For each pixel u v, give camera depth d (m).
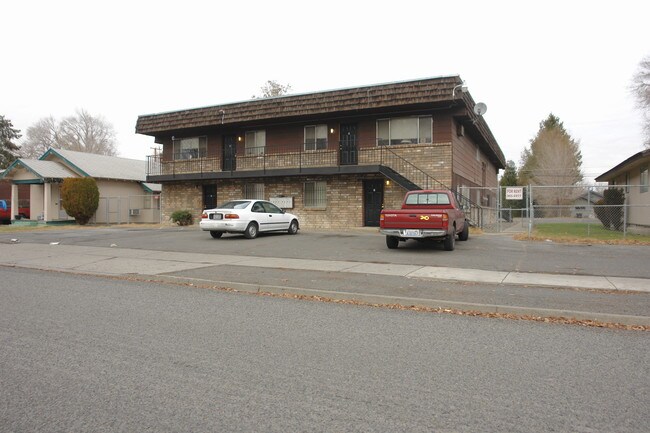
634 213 22.81
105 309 7.00
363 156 22.08
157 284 9.29
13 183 31.73
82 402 3.71
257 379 4.21
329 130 23.12
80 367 4.48
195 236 18.78
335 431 3.25
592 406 3.66
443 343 5.34
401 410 3.58
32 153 66.62
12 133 55.84
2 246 15.92
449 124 20.61
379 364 4.62
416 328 6.01
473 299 7.38
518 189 19.38
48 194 30.42
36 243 16.73
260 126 24.89
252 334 5.68
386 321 6.38
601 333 5.80
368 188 22.52
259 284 8.70
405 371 4.42
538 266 10.73
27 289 8.69
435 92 19.36
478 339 5.51
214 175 24.44
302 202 23.58
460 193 21.12
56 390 3.94
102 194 32.53
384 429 3.28
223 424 3.35
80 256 13.21
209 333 5.70
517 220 39.88
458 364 4.62
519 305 6.94
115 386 4.03
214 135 26.64
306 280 9.12
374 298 7.60
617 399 3.79
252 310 7.01
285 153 24.03
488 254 12.82
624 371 4.44
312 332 5.79
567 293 7.82
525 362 4.69
